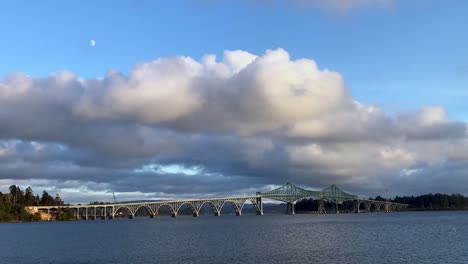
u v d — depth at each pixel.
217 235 131.88
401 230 137.50
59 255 88.38
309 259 72.31
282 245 95.44
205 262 72.00
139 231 166.12
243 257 76.62
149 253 86.12
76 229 194.25
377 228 152.12
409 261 67.88
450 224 169.62
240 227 181.62
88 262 76.88
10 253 94.38
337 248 86.88
